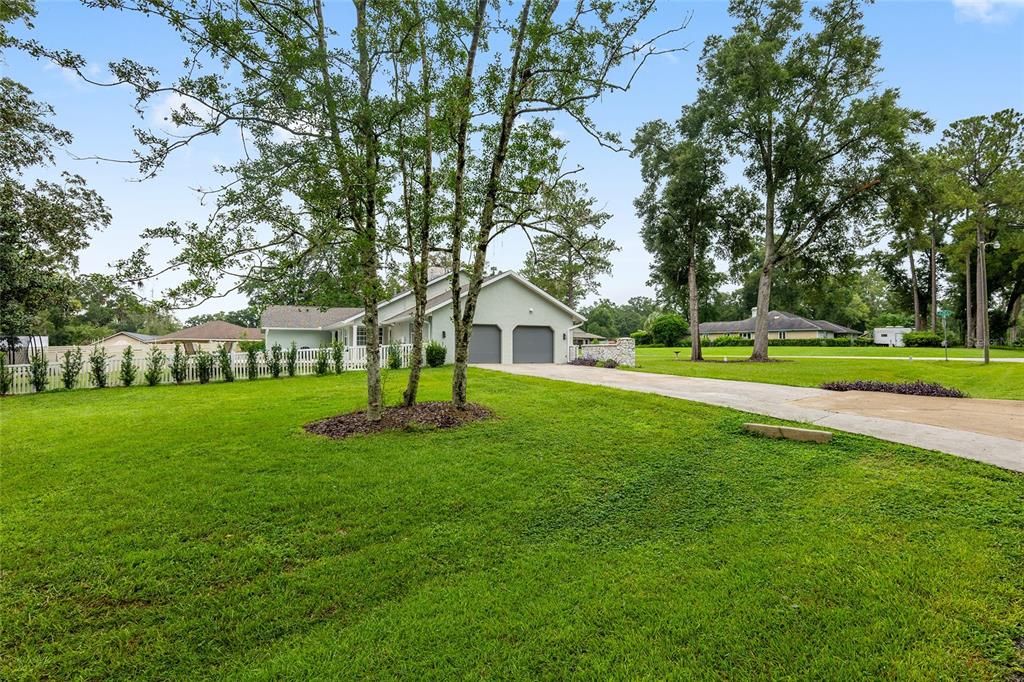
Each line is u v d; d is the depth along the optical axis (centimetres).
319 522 421
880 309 6831
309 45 603
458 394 812
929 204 2058
